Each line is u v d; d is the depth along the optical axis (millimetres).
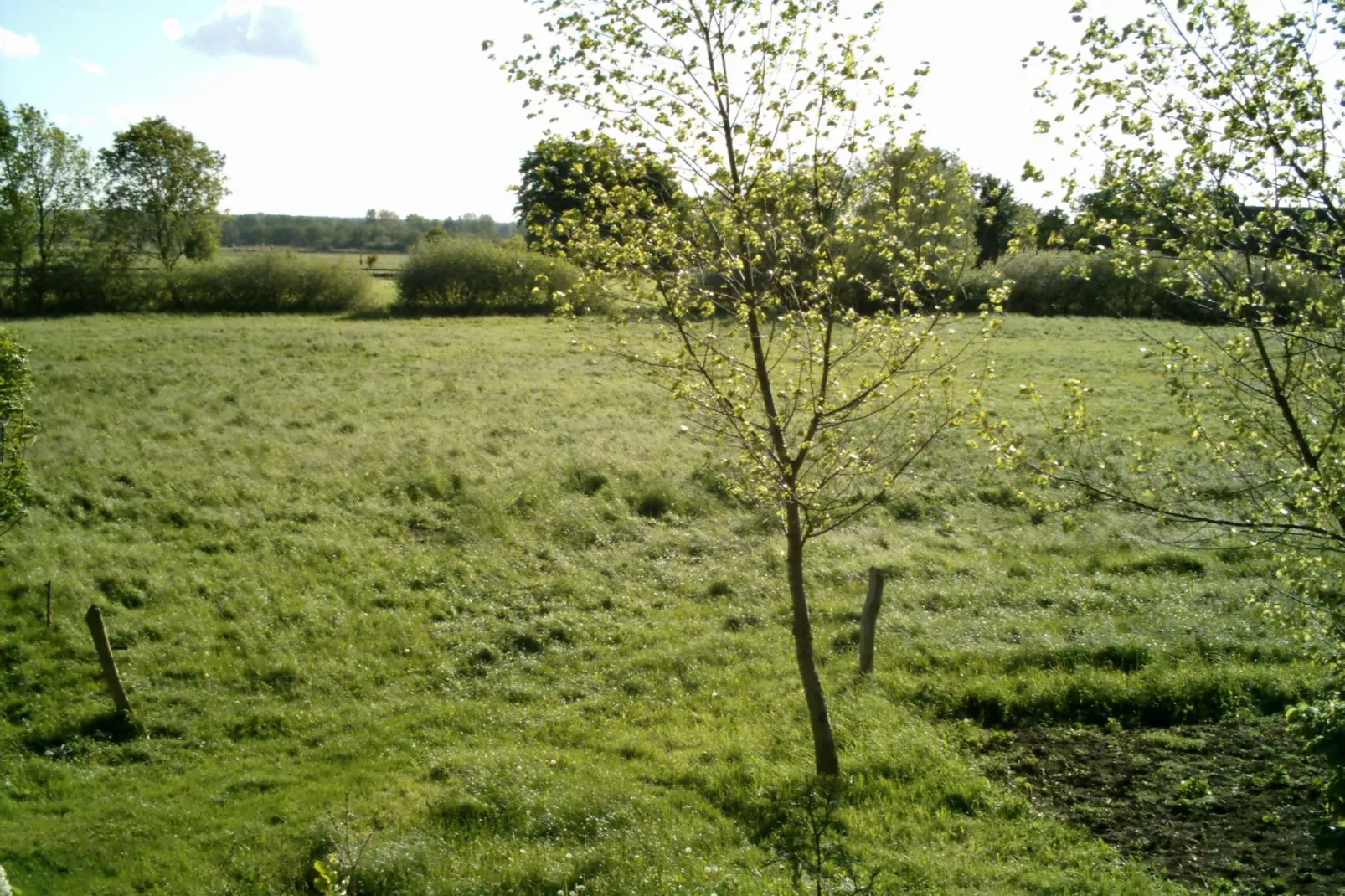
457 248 53219
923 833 8078
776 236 7938
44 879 8078
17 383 12375
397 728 11031
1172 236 7250
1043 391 28172
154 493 17891
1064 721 10328
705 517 18688
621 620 14133
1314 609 7715
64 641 12656
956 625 13250
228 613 13820
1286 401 6820
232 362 31828
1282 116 6281
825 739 9008
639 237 7734
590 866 7578
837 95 7410
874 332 7867
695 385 8086
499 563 16016
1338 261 6273
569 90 7543
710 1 7383
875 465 8445
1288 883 7082
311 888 7594
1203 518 7402
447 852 7926
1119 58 6723
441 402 27000
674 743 10297
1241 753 9250
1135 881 7176
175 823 9000
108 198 61531
